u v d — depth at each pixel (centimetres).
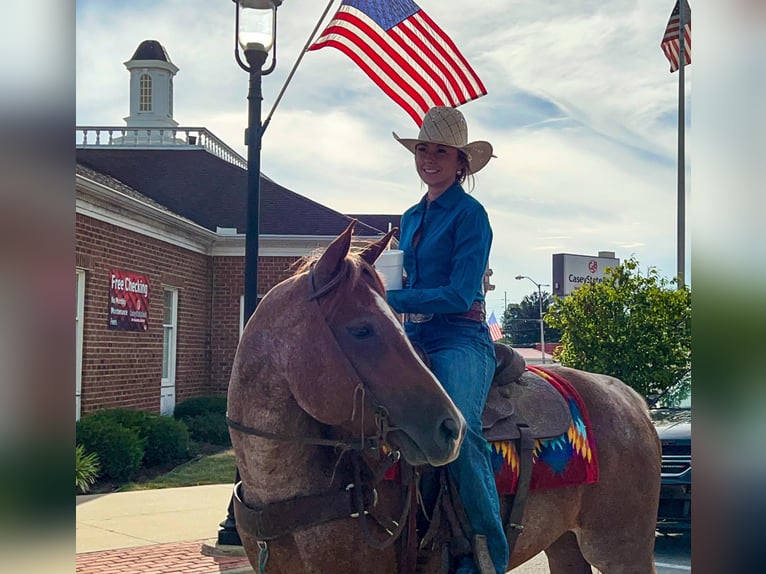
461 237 325
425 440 259
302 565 279
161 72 2422
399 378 263
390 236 297
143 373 1407
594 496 360
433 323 333
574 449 348
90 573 606
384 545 280
